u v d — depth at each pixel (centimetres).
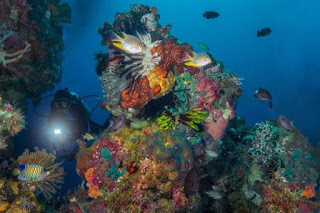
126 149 440
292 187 497
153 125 470
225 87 538
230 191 555
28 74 602
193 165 420
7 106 431
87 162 462
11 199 381
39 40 644
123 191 425
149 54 417
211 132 506
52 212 488
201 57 378
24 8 587
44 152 433
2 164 402
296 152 535
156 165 395
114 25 590
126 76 436
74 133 684
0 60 477
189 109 495
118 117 484
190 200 454
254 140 569
